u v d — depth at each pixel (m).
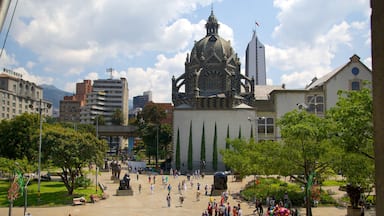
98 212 44.81
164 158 132.75
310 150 35.69
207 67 113.75
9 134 75.56
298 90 98.00
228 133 99.88
